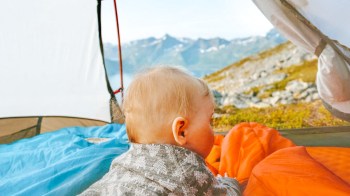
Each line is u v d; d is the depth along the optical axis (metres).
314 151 1.52
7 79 2.30
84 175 1.14
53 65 2.40
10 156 1.51
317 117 4.15
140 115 0.71
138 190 0.64
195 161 0.69
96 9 2.38
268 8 1.62
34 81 2.36
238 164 1.29
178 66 0.80
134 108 0.72
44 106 2.39
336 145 2.27
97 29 2.43
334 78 1.65
